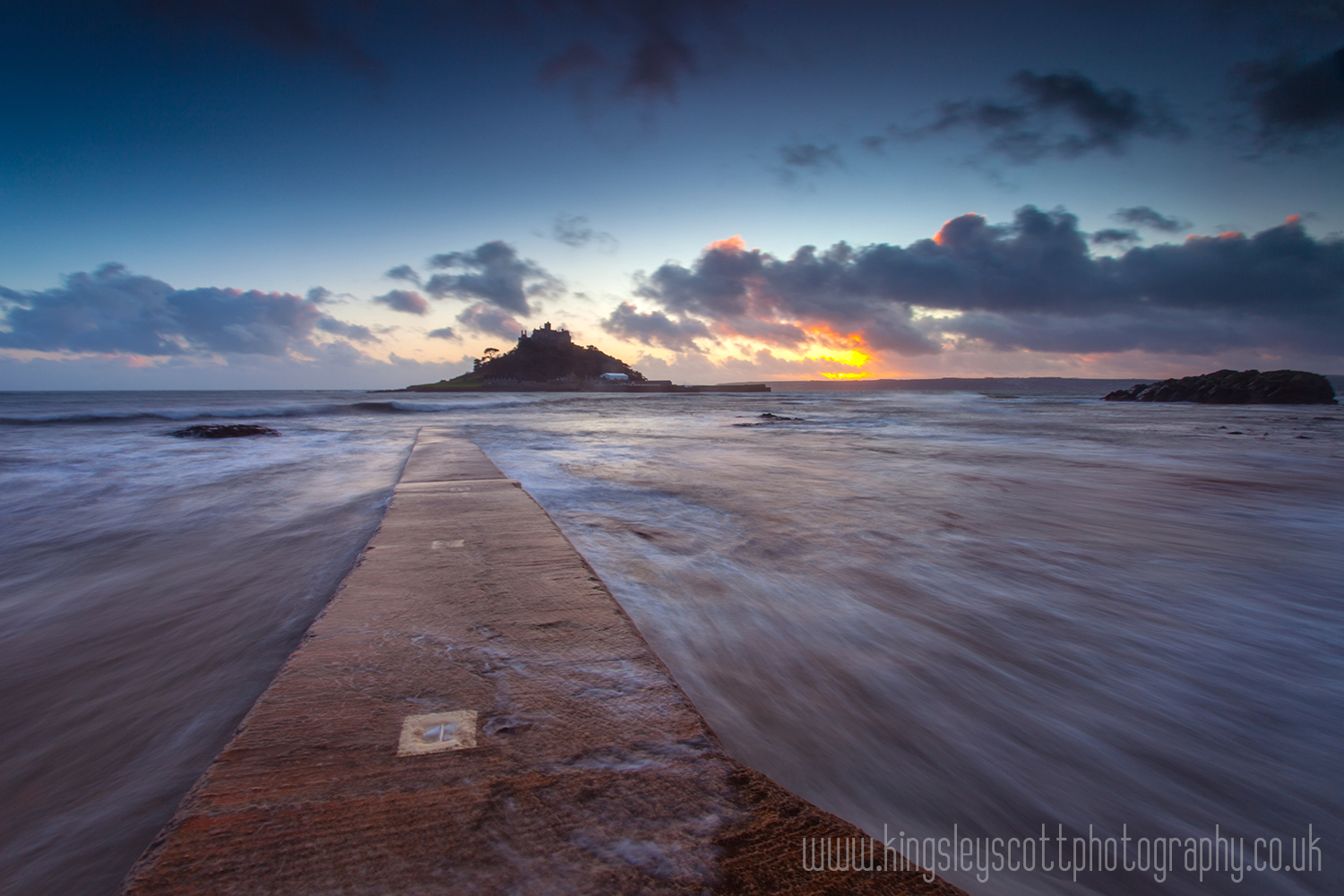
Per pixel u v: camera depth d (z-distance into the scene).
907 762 1.82
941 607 3.14
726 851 0.95
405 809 1.04
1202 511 5.82
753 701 2.15
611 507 5.61
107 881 1.26
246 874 0.90
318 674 1.61
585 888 0.87
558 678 1.60
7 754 1.75
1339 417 25.36
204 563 3.85
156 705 2.05
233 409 28.42
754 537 4.53
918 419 24.00
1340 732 2.02
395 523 3.69
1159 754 1.89
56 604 3.10
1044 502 6.19
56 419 20.47
